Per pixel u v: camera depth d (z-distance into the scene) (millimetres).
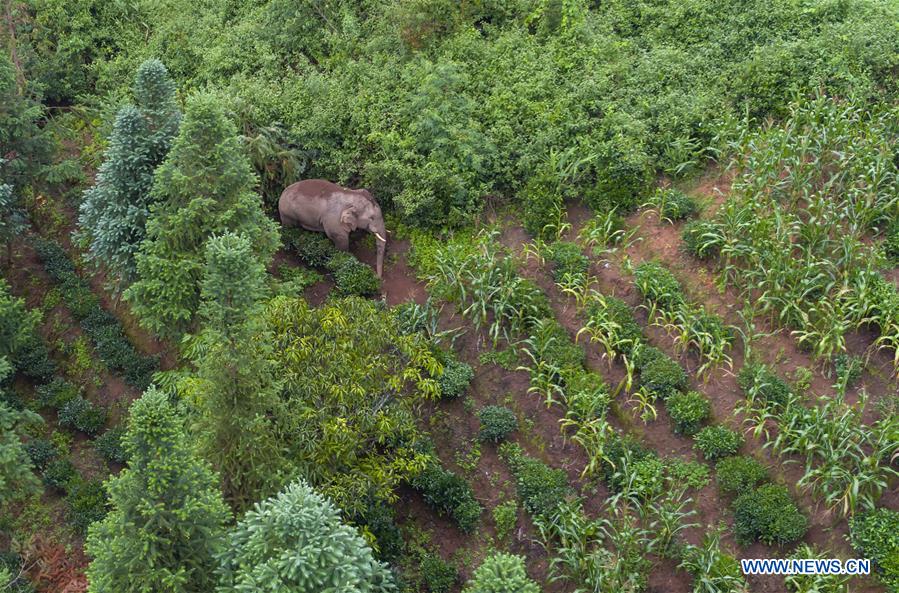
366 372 13148
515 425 14836
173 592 10141
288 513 9094
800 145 16547
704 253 16250
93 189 15789
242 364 11398
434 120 17938
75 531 14883
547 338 15492
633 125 17734
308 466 12570
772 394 14109
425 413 15289
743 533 13031
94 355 17375
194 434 12414
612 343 15219
